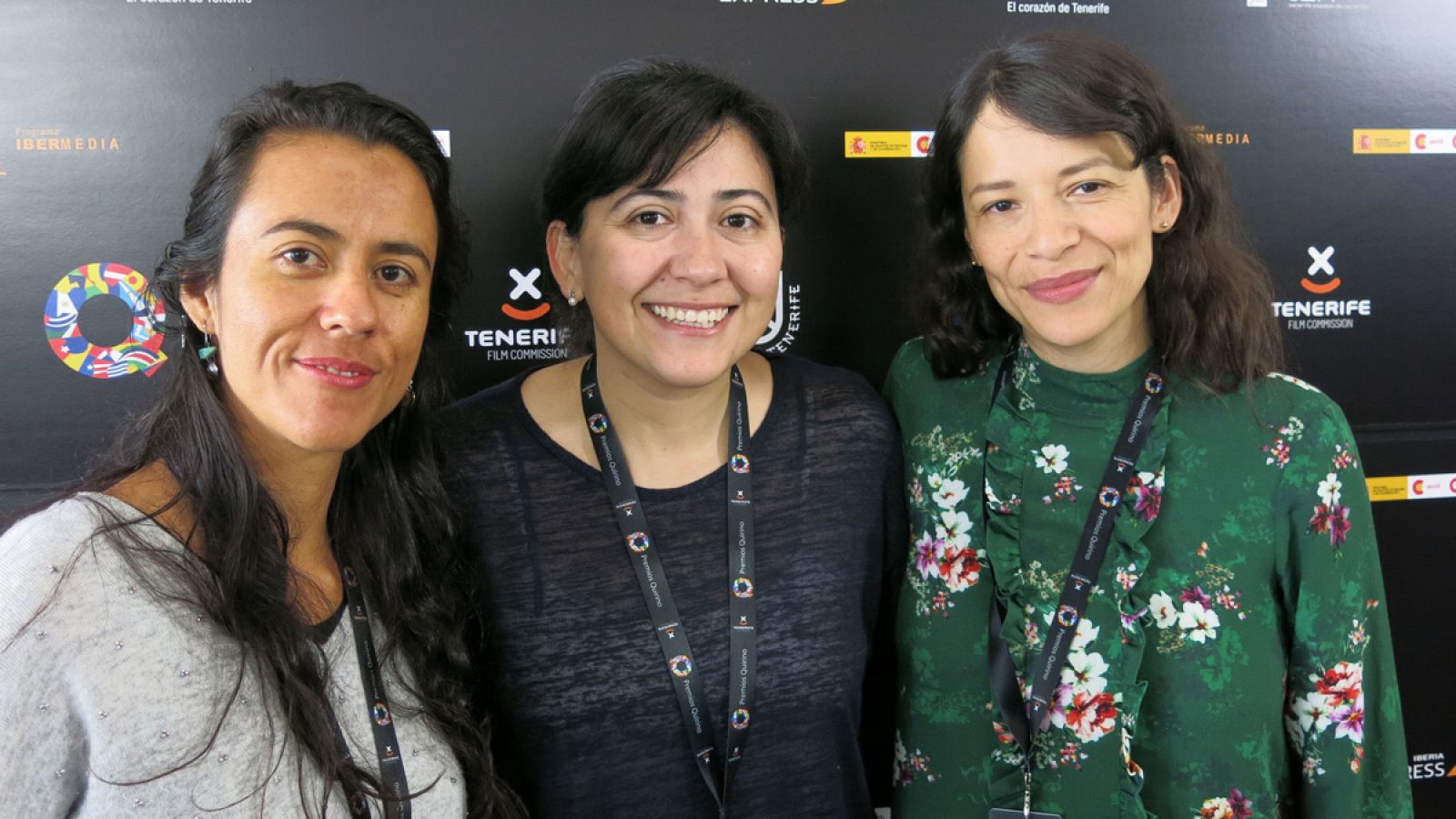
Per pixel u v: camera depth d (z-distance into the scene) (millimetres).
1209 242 1328
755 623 1288
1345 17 1869
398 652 1174
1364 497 1301
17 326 1626
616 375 1308
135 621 922
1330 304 1916
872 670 1747
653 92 1187
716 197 1206
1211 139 1857
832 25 1771
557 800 1270
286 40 1639
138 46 1604
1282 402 1298
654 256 1202
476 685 1276
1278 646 1295
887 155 1813
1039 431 1356
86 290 1636
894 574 1515
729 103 1213
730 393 1372
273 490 1059
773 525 1327
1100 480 1316
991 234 1305
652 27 1728
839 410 1426
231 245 974
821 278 1832
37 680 884
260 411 987
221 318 988
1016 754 1316
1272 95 1866
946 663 1387
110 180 1622
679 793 1271
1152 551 1288
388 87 1673
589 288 1272
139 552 942
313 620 1086
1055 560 1314
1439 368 1951
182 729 922
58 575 907
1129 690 1251
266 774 963
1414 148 1913
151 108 1617
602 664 1258
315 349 972
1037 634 1299
